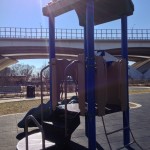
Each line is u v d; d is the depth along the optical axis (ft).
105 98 17.84
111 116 37.40
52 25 22.41
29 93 86.28
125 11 21.43
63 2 20.01
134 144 22.68
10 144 25.29
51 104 21.56
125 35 21.66
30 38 204.03
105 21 24.56
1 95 94.73
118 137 25.75
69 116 21.20
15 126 33.01
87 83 17.40
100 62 17.62
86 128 25.53
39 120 25.31
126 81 20.63
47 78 116.26
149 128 29.89
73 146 22.54
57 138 21.13
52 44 22.43
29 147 21.39
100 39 215.31
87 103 17.72
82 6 20.85
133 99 63.31
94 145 17.56
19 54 250.57
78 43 210.18
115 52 233.76
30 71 378.32
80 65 18.04
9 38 202.80
